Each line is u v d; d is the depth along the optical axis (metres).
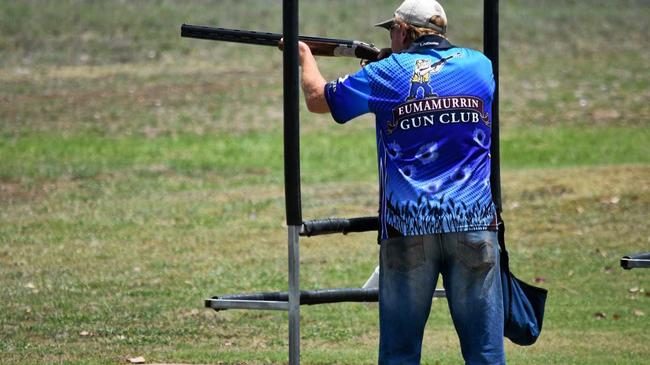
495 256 15.93
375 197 49.59
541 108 71.81
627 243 41.47
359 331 29.47
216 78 79.38
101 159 58.34
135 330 28.94
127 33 89.69
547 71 82.38
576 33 94.12
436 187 15.62
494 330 15.92
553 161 57.66
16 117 68.12
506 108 71.81
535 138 63.56
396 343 15.97
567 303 33.25
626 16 100.44
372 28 89.19
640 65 84.62
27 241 41.22
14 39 87.19
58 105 71.38
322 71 78.75
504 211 46.00
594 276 36.94
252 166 57.41
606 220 44.50
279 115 69.88
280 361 25.23
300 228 16.75
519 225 44.00
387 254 15.92
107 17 93.44
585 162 57.25
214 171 55.94
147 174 54.97
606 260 39.06
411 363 15.98
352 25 89.81
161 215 46.12
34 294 33.22
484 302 15.80
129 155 59.44
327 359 25.53
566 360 26.11
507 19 97.12
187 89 76.06
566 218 44.88
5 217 45.50
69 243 41.06
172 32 90.19
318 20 91.00
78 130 65.44
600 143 62.16
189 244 41.12
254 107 71.69
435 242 15.68
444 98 15.76
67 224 44.31
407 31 16.30
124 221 44.94
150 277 35.84
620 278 36.66
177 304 32.19
